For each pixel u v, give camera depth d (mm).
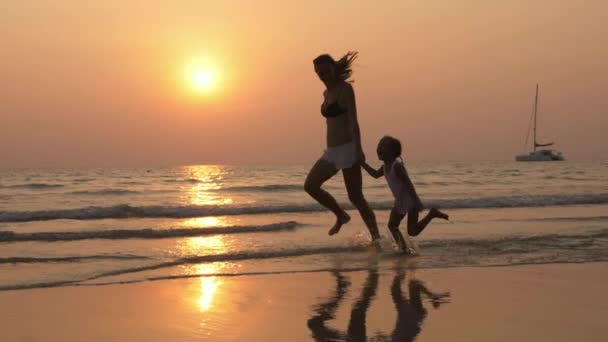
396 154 7289
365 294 5121
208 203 15938
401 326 4109
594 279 5758
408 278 5805
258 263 6609
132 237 8594
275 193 21812
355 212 12797
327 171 7551
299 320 4273
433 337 3844
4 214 11500
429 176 42906
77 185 30703
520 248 7523
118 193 22750
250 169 76750
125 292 5164
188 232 8938
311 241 8094
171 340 3785
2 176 48781
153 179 40406
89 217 11867
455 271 6164
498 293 5145
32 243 7949
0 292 5137
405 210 7254
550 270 6215
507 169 62250
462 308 4633
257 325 4137
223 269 6250
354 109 7434
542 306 4688
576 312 4488
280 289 5312
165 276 5855
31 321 4227
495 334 3895
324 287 5406
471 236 8531
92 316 4371
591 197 15742
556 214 12258
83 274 5871
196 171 67188
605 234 8703
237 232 9164
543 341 3736
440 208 13961
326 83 7535
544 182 31609
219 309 4590
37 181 36969
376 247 7578
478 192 21625
